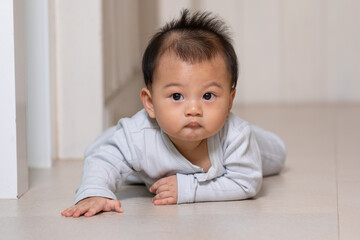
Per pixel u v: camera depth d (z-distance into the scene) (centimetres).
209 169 148
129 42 322
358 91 341
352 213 141
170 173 152
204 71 136
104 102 219
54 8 208
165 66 138
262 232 127
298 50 341
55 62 209
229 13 342
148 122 151
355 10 337
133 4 336
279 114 313
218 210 143
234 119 152
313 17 339
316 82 343
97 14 209
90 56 210
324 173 185
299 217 137
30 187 171
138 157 149
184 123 136
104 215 140
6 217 140
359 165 196
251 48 343
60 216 140
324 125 279
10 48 154
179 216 138
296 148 226
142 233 126
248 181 150
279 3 340
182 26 144
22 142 162
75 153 213
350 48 339
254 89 345
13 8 153
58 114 211
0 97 156
